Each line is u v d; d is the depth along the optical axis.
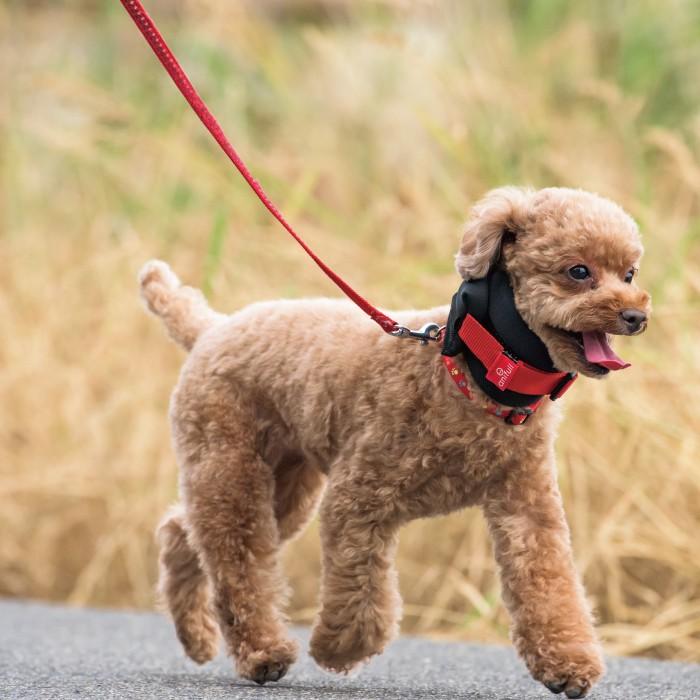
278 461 7.18
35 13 16.47
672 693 6.86
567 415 10.01
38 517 11.99
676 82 12.82
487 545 10.20
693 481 9.57
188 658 7.88
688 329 10.48
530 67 13.19
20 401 12.62
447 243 11.71
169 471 11.54
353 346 6.61
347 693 6.59
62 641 8.85
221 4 14.39
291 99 14.12
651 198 11.64
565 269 5.94
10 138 14.98
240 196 13.05
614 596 9.42
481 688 7.01
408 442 6.32
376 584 6.44
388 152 13.45
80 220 14.17
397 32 13.23
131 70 15.20
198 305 7.84
